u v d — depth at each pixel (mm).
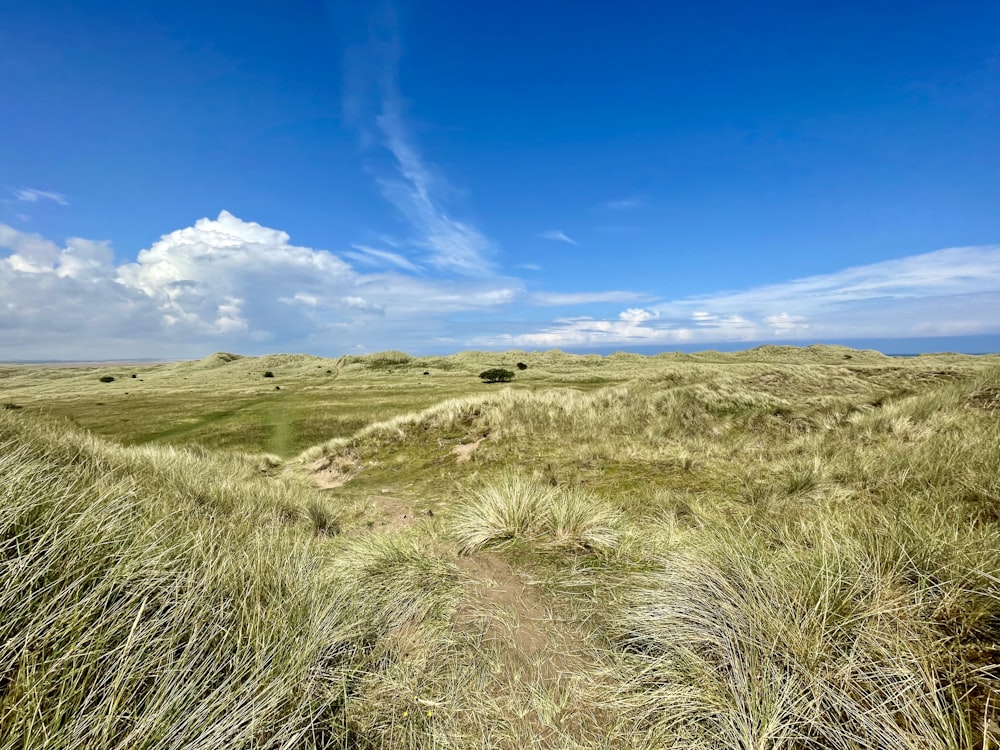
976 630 1720
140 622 1700
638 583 2826
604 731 1715
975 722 1351
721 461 7152
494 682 2049
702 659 1885
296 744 1595
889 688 1505
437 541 4156
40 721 1306
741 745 1484
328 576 2877
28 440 4168
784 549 2703
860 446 6578
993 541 2146
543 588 3000
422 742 1688
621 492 6102
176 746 1350
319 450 12531
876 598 1883
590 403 11781
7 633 1477
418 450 10758
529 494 4516
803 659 1695
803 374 15766
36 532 1863
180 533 2740
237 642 1771
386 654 2256
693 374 16406
